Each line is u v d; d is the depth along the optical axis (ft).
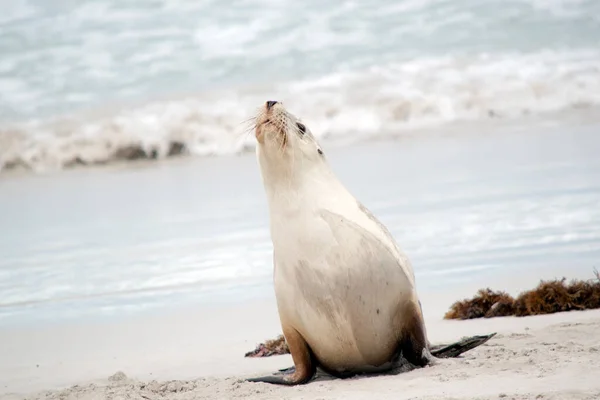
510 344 113.80
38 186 306.96
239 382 105.81
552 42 390.21
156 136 340.18
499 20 413.59
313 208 104.53
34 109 372.17
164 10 443.32
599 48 382.42
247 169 303.68
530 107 336.29
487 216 201.05
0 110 372.38
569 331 119.14
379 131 328.90
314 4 440.86
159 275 182.70
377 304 102.78
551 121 318.04
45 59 413.80
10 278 191.31
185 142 339.57
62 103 376.07
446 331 127.13
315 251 103.09
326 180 107.04
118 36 426.51
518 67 366.63
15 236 232.73
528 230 186.29
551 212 198.80
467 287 152.15
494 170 249.75
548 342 113.39
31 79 397.80
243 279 174.60
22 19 442.09
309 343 106.32
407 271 105.09
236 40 415.44
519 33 400.88
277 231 105.91
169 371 121.08
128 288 176.04
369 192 236.63
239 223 221.87
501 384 92.07
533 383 91.30
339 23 422.41
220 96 366.02
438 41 399.85
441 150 290.15
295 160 105.19
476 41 396.98
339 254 102.53
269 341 129.39
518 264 162.91
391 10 430.20
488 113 335.26
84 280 184.65
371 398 92.12
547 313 134.31
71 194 287.69
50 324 157.28
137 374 120.78
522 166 250.78
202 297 165.27
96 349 138.92
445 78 361.51
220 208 242.37
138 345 138.92
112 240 217.56
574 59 372.17
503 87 349.00
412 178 250.16
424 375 99.35
